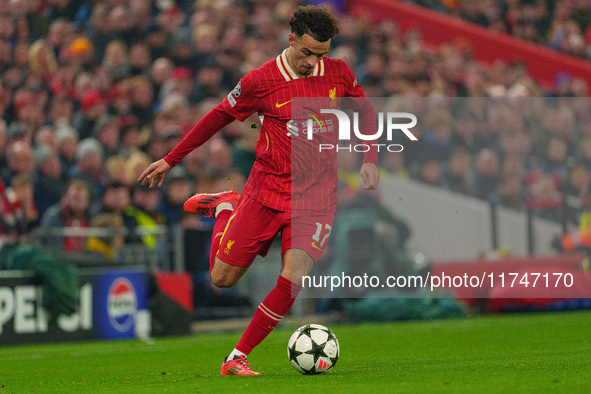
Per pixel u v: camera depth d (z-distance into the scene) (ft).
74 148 117.19
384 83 170.81
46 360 70.59
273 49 162.30
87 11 154.40
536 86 212.02
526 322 105.29
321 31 43.16
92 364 65.31
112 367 61.62
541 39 240.12
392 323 118.62
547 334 82.74
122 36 146.92
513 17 236.43
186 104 138.31
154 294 102.94
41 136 116.26
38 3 147.84
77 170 114.83
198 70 151.64
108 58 142.00
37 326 90.27
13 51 136.98
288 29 172.45
